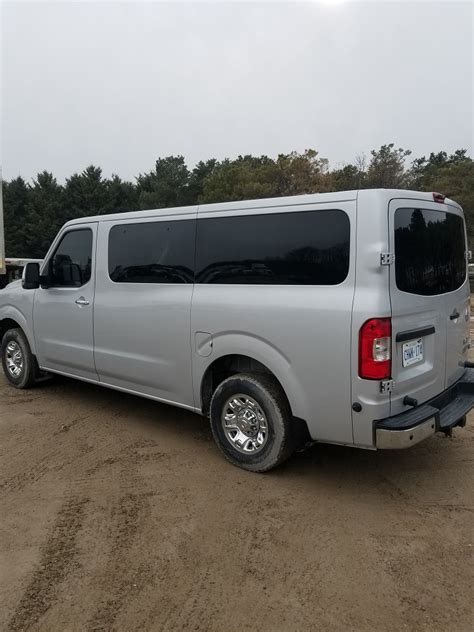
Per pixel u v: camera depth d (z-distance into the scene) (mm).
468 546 2975
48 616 2439
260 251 3719
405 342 3361
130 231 4660
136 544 3010
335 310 3264
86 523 3242
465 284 4316
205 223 4070
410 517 3293
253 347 3705
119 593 2594
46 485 3756
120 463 4121
